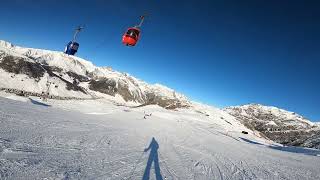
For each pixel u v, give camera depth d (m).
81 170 10.89
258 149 40.19
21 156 10.93
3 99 37.53
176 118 105.38
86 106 82.06
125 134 27.31
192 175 14.63
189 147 27.77
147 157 16.91
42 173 9.49
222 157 24.45
